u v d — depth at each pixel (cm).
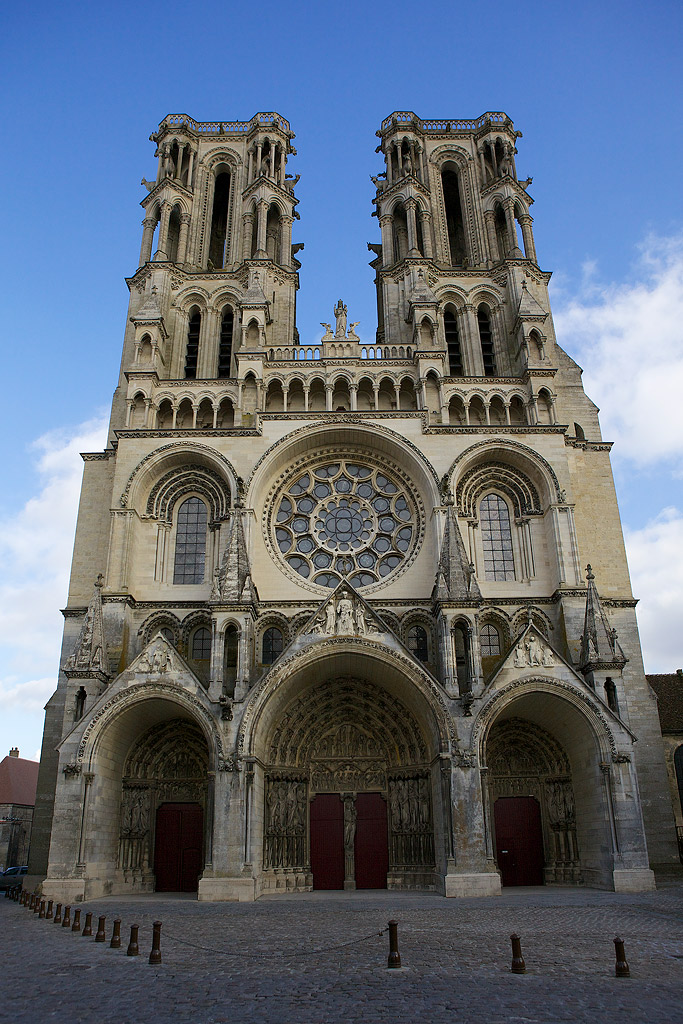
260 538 4847
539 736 4484
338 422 5006
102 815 3959
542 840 4347
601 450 5331
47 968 1877
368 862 4275
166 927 2619
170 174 6338
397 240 6469
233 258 6275
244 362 5259
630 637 4725
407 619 4606
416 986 1599
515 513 4988
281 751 4341
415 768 4297
